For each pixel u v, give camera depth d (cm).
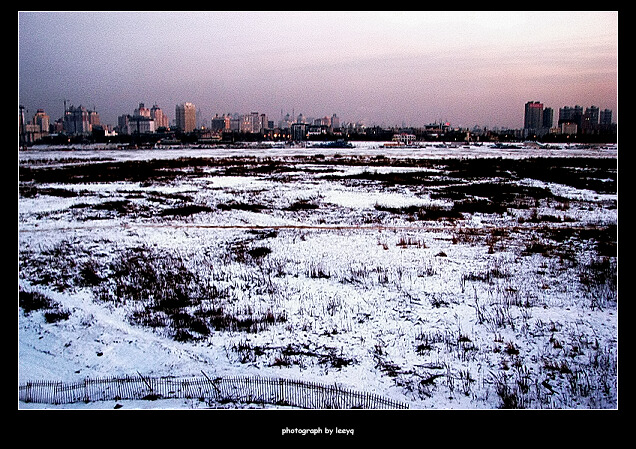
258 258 1436
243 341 886
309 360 814
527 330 913
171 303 1074
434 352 838
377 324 955
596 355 805
